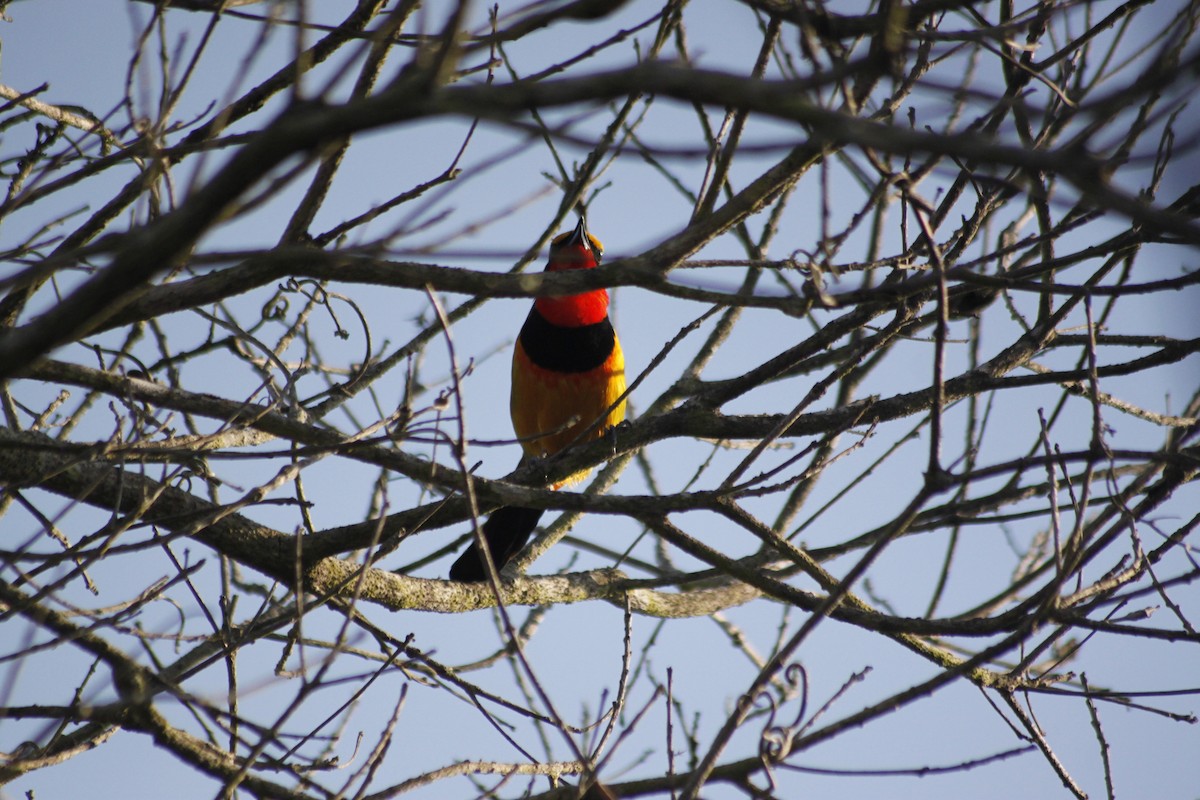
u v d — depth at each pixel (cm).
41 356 472
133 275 446
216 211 417
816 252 671
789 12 573
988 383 880
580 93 370
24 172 843
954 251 784
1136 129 691
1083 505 663
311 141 394
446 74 378
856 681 695
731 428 942
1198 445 761
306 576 895
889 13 458
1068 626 723
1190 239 358
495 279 645
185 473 814
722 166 733
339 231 689
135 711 674
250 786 699
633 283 647
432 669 853
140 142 665
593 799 806
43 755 667
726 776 783
